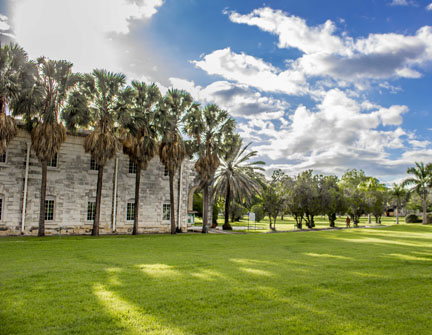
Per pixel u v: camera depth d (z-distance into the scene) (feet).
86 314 21.30
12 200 82.74
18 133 83.97
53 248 53.31
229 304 23.93
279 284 29.55
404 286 30.14
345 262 41.81
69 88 78.07
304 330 19.66
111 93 83.66
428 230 120.26
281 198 135.54
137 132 89.20
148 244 62.49
